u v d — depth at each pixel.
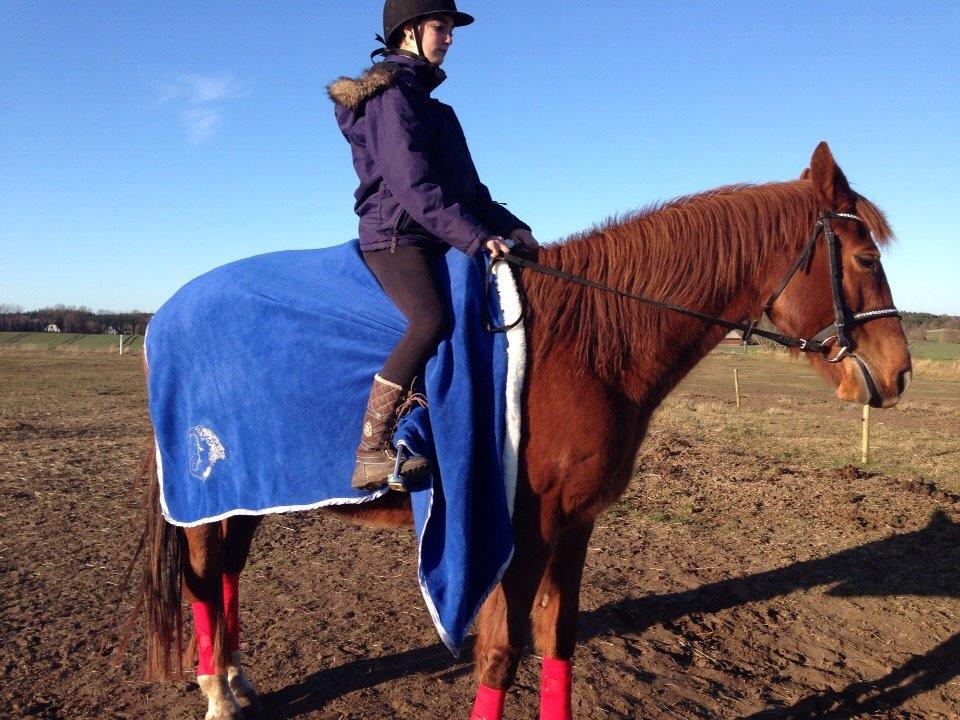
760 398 18.59
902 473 8.45
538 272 2.71
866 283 2.76
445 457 2.46
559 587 2.92
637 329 2.69
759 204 2.83
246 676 3.53
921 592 4.93
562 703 2.97
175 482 3.00
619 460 2.62
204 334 2.92
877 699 3.64
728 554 5.62
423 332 2.51
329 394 2.67
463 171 2.84
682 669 3.86
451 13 2.79
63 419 12.77
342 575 4.98
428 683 3.56
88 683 3.47
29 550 5.27
